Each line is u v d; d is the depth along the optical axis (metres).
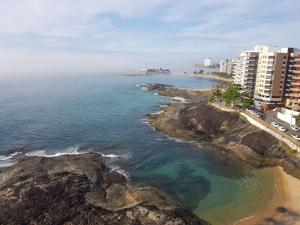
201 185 69.75
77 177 65.00
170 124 115.94
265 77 131.12
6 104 164.38
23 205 51.94
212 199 63.31
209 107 121.62
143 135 108.56
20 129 111.69
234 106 121.81
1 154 84.75
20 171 67.31
